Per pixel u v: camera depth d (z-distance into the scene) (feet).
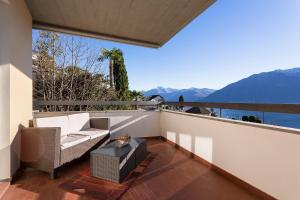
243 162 7.37
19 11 8.66
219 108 8.92
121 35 13.85
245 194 6.84
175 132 13.25
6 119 7.39
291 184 5.62
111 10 10.20
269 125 6.48
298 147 5.45
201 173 8.69
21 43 8.98
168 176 8.34
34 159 8.34
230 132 8.07
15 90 8.07
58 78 29.12
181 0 9.04
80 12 10.52
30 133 8.45
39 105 13.29
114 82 37.45
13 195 6.65
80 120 12.30
